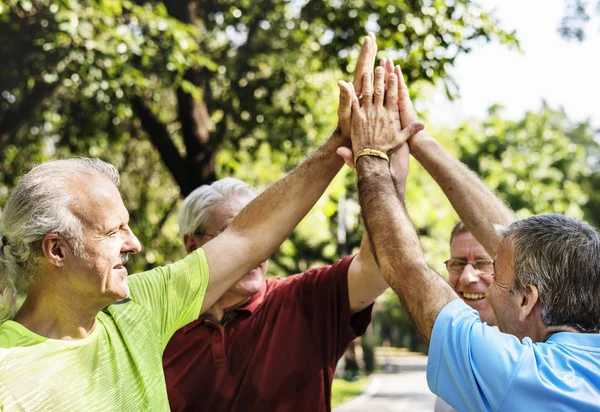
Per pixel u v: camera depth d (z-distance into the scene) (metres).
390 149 2.79
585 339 2.20
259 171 11.18
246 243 2.74
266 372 2.97
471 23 8.39
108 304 2.30
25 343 2.17
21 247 2.22
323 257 24.33
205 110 9.14
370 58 2.91
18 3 7.11
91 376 2.21
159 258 10.61
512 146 29.12
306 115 10.06
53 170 2.27
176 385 2.99
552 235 2.26
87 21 7.11
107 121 9.32
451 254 3.37
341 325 3.07
